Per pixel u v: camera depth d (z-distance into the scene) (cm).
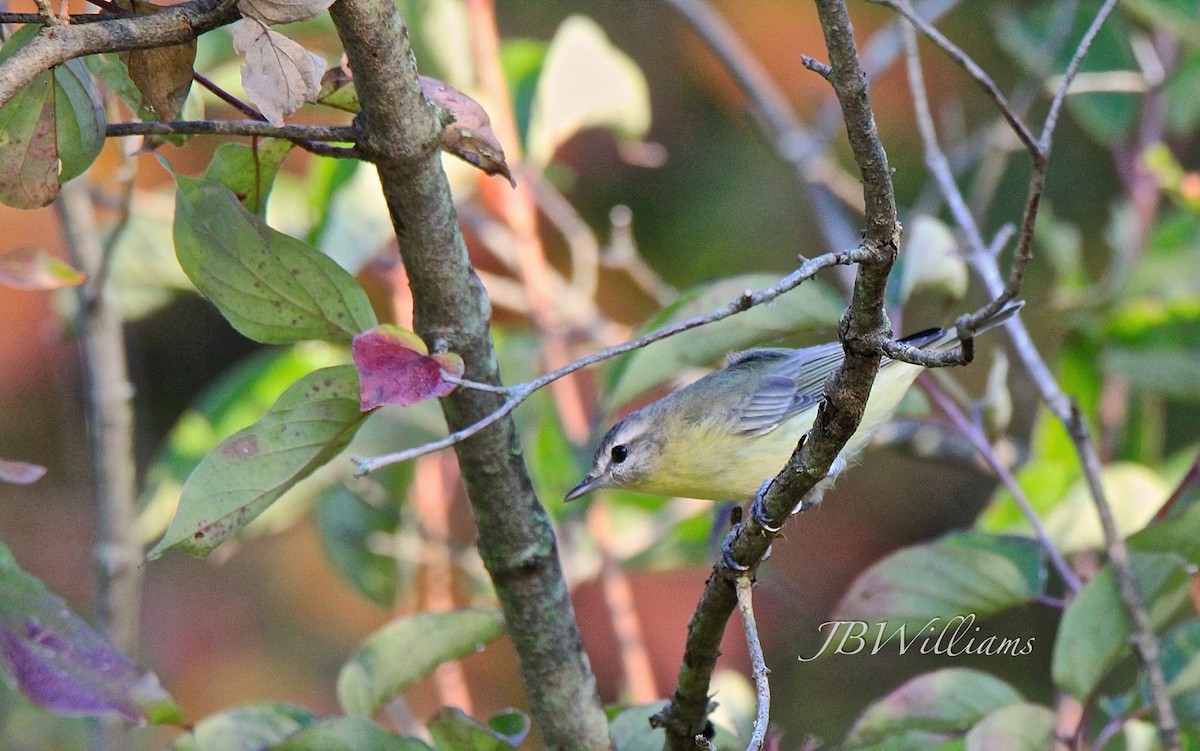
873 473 1323
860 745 587
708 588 461
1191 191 912
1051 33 1023
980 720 562
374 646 545
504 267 1134
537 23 1334
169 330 1395
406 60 422
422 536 933
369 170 808
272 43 403
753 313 632
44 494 1205
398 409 948
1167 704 540
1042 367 716
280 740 506
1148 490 784
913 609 621
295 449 453
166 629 1205
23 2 715
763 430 793
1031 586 620
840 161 1337
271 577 1245
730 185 1315
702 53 1316
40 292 1223
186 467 895
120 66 482
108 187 965
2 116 428
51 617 393
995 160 1030
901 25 742
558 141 970
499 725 532
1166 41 1116
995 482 1314
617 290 1258
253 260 450
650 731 548
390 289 970
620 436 812
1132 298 930
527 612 500
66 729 1004
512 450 485
